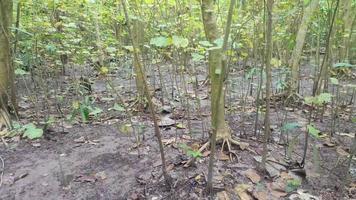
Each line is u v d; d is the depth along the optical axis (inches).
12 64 158.2
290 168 109.0
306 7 164.1
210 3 101.0
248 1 175.2
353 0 221.0
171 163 110.7
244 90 191.0
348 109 168.7
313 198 95.2
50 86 207.5
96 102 185.5
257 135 132.0
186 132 137.0
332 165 113.0
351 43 203.5
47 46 175.5
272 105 170.9
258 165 107.4
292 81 171.8
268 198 94.7
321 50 248.8
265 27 135.0
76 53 205.9
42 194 101.4
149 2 140.5
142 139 132.2
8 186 105.5
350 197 96.8
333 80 110.0
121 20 162.6
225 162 110.0
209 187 95.7
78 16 214.1
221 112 114.7
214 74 106.3
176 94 193.3
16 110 158.9
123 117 160.4
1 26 141.9
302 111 162.7
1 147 131.1
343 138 134.0
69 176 109.5
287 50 191.8
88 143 132.9
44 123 141.9
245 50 204.4
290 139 130.0
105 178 107.4
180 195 96.7
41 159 121.4
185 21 160.7
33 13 192.2
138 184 103.1
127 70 232.4
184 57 180.1
